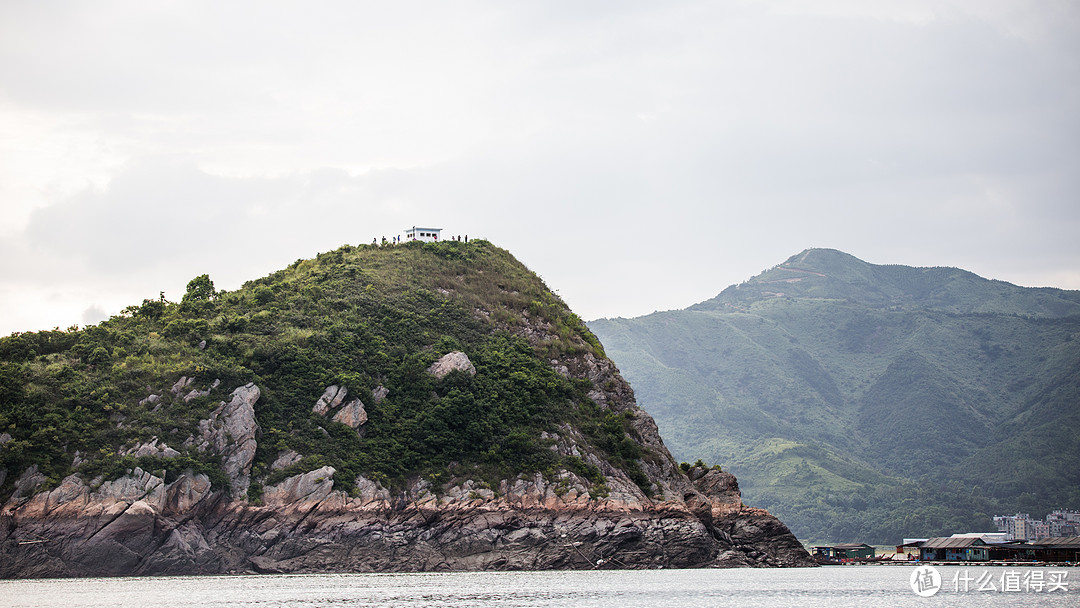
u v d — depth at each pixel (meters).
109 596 140.12
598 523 184.62
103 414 177.12
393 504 182.12
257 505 175.25
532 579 166.12
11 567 160.50
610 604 134.50
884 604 144.00
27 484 166.00
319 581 161.62
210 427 179.25
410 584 157.50
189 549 168.12
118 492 166.50
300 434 186.25
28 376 181.62
